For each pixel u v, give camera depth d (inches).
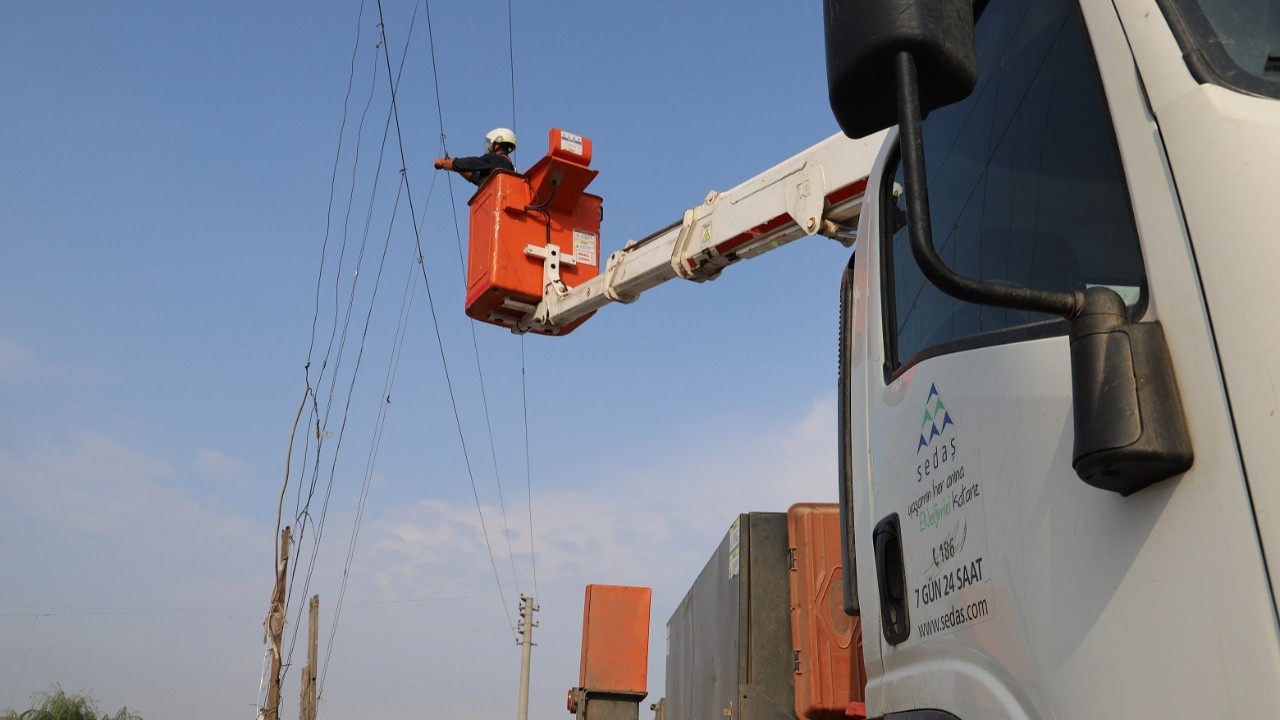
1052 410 69.0
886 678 98.8
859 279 121.2
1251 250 53.5
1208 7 63.1
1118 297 57.7
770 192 239.3
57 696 1475.1
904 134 59.6
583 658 266.7
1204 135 58.2
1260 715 48.7
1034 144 77.8
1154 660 55.6
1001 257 81.2
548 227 320.2
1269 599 49.0
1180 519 54.4
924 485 90.3
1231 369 52.5
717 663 195.0
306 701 810.8
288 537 488.7
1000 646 73.5
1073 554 64.2
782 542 182.9
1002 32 86.2
